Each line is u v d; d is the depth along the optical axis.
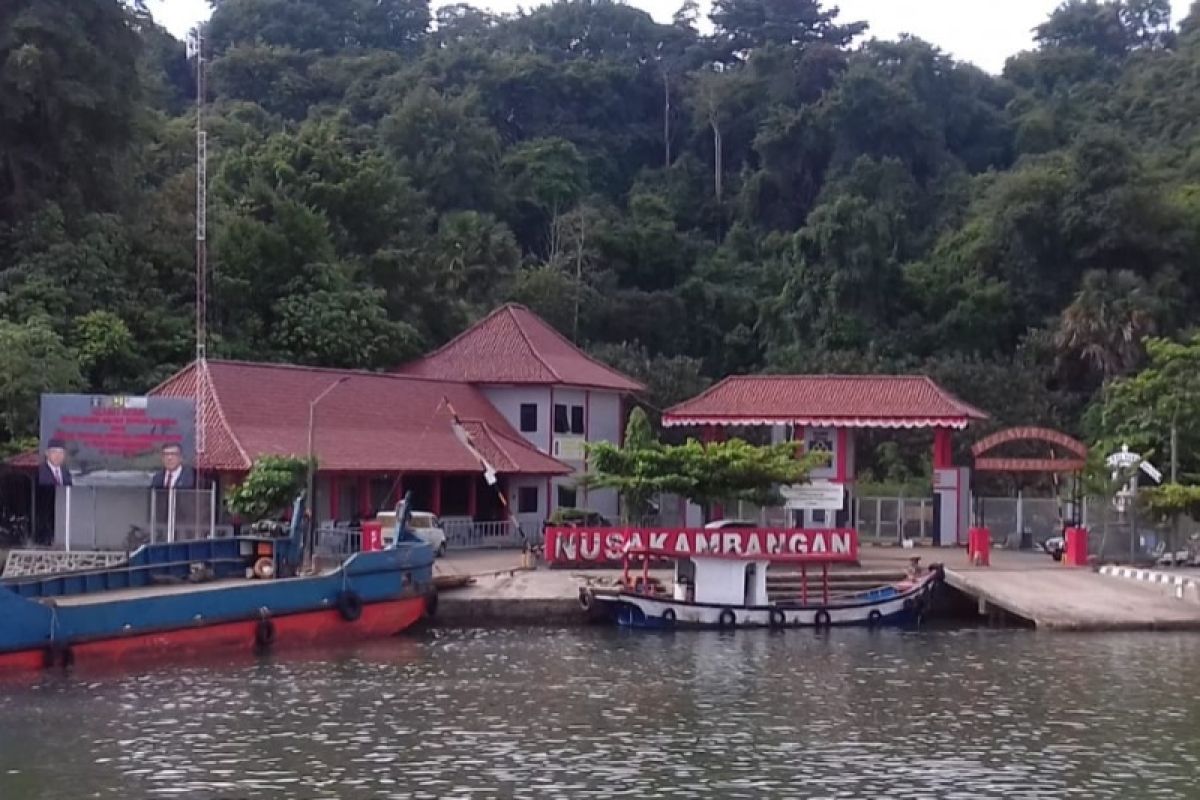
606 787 22.84
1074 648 37.97
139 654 34.47
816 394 59.25
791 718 28.34
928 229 107.00
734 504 55.97
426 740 26.06
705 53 137.62
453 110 104.81
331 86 118.25
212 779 23.09
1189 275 93.50
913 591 42.69
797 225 115.12
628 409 73.81
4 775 23.30
